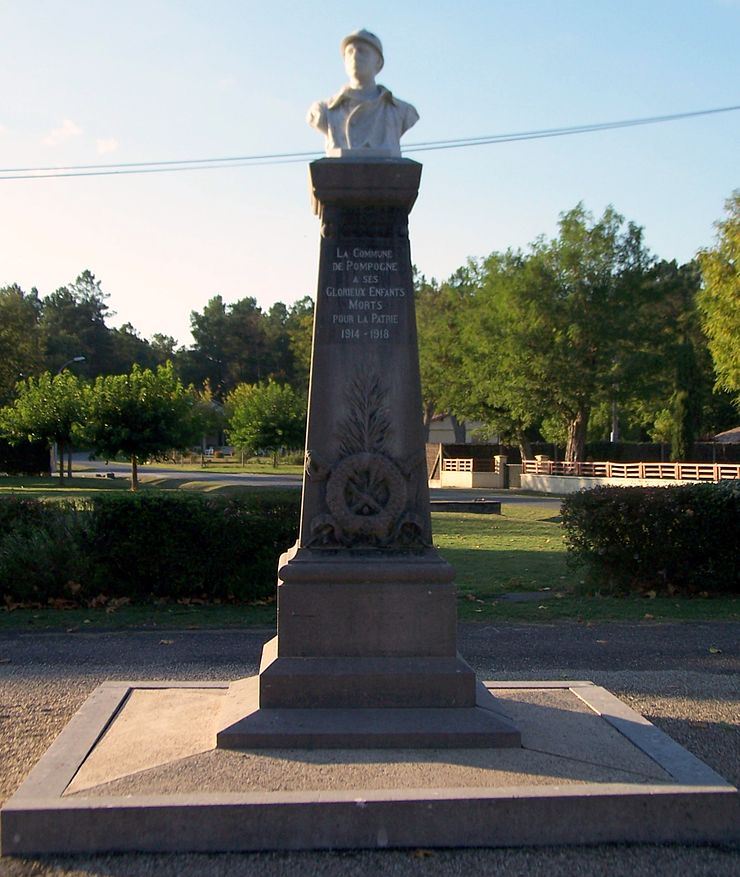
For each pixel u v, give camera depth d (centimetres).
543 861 476
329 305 639
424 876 459
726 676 849
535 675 847
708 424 6050
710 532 1281
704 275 3219
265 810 484
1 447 5416
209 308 11275
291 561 615
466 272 5688
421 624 606
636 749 565
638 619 1131
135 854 480
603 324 4544
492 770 527
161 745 565
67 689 796
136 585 1220
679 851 488
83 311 10944
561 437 5494
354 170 630
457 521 2550
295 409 6253
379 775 519
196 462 8144
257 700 600
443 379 5422
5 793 554
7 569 1191
